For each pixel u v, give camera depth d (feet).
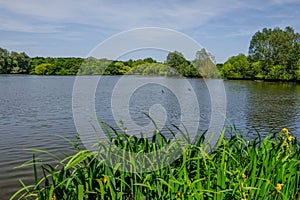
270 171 10.63
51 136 41.42
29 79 215.92
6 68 299.58
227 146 11.84
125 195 10.50
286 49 234.17
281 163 10.86
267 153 11.27
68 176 9.98
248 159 11.76
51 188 9.02
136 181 10.20
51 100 92.48
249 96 114.42
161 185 10.07
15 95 108.37
